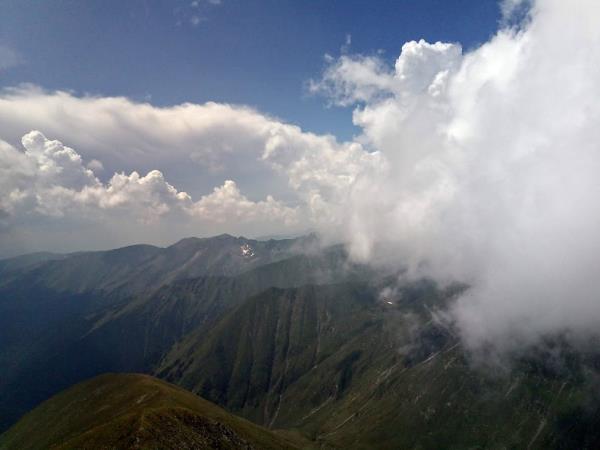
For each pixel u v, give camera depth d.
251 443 178.50
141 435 141.12
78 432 184.62
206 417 167.88
